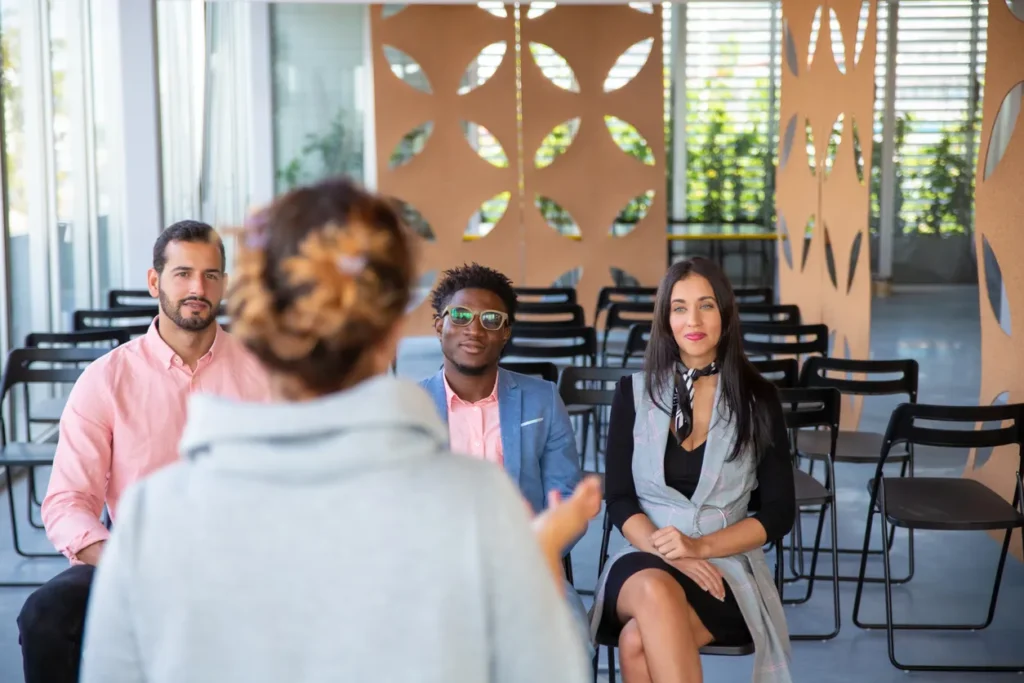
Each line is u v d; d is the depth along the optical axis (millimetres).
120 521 1068
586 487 1329
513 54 9508
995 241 4758
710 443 2906
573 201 9734
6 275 5434
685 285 2926
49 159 6281
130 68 7203
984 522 3592
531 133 9625
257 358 1080
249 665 1035
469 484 1057
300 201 1076
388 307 1067
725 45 14430
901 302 13219
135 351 2715
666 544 2723
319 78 12367
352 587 1027
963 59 13977
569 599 2578
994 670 3625
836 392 3930
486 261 9727
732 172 14570
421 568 1031
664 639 2551
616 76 14406
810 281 7402
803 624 4035
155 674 1059
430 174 9578
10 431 5727
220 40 11289
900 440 3740
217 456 1039
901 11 13938
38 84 6070
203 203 10500
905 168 14273
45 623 2258
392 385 1046
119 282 7895
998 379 4793
